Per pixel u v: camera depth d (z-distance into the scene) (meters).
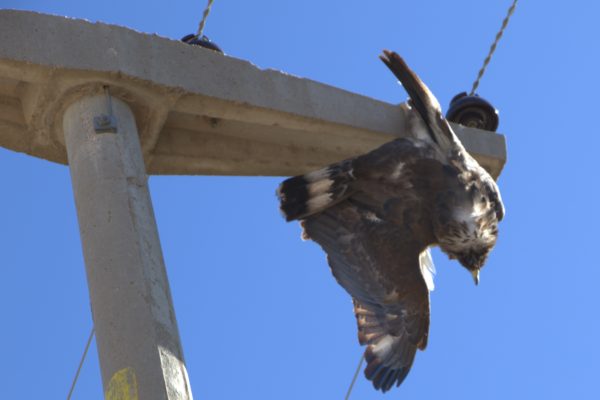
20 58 11.10
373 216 11.62
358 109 12.36
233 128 12.38
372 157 11.57
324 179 11.73
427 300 11.23
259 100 11.93
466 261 11.52
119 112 11.32
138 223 10.65
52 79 11.24
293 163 12.59
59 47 11.26
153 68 11.52
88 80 11.29
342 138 12.45
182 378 9.86
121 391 9.71
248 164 12.52
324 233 11.73
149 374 9.76
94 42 11.38
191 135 12.30
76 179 10.98
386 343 11.17
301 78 12.26
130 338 9.96
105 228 10.57
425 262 11.81
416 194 11.50
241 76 11.95
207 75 11.78
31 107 11.57
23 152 11.91
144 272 10.34
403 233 11.52
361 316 11.35
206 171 12.41
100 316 10.17
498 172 13.21
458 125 13.09
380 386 10.96
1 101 11.76
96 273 10.37
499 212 11.55
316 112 12.16
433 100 11.48
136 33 11.59
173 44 11.73
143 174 11.06
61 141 11.76
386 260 11.41
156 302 10.20
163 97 11.55
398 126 12.44
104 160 10.96
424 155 11.50
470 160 11.57
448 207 11.38
